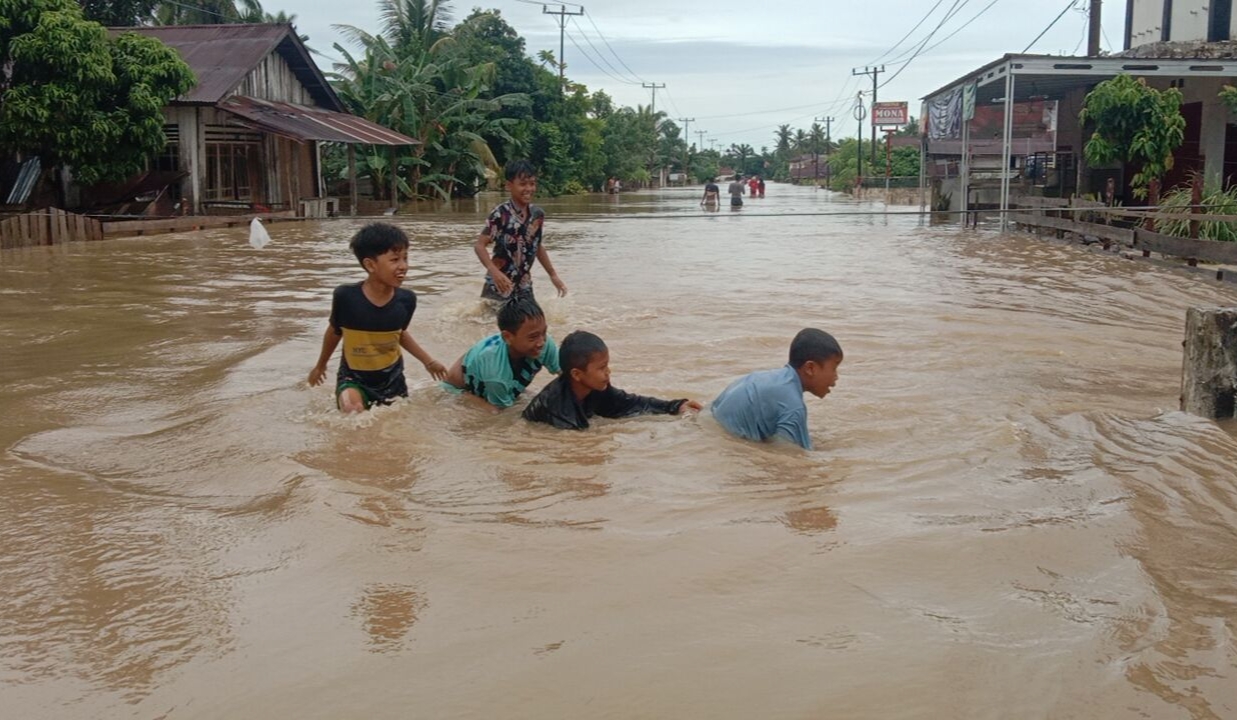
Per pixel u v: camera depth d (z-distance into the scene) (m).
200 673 2.30
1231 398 4.70
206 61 24.50
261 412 4.89
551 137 49.22
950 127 26.70
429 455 4.08
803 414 4.26
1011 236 19.05
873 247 16.41
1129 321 8.26
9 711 2.15
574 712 2.10
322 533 3.15
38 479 3.83
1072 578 2.79
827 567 2.85
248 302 9.33
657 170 94.38
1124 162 19.61
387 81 35.00
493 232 7.93
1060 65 19.73
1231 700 2.13
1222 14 21.83
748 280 11.20
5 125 18.45
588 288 10.35
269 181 25.59
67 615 2.61
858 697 2.15
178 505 3.50
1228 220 12.84
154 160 24.12
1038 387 5.61
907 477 3.78
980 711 2.10
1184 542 3.09
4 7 17.92
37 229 16.09
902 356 6.53
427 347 6.91
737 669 2.27
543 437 4.38
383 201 34.69
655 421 4.62
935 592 2.69
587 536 3.10
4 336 7.31
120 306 8.98
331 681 2.24
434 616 2.56
